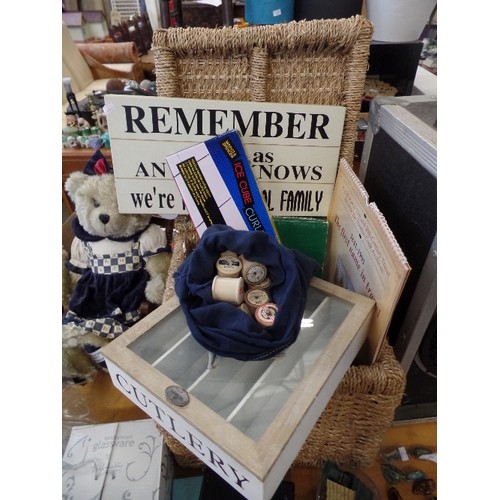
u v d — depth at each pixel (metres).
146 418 0.78
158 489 0.61
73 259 0.95
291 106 0.63
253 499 0.40
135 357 0.47
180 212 0.74
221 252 0.52
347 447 0.67
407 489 0.68
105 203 0.83
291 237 0.72
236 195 0.66
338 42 0.60
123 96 0.62
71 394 0.83
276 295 0.51
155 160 0.68
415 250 0.59
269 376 0.47
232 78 0.65
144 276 0.90
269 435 0.38
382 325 0.52
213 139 0.62
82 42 2.36
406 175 0.61
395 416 0.77
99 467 0.63
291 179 0.71
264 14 0.87
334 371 0.46
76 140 1.33
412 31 0.93
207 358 0.49
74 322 0.84
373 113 0.74
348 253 0.65
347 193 0.64
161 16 0.86
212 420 0.40
